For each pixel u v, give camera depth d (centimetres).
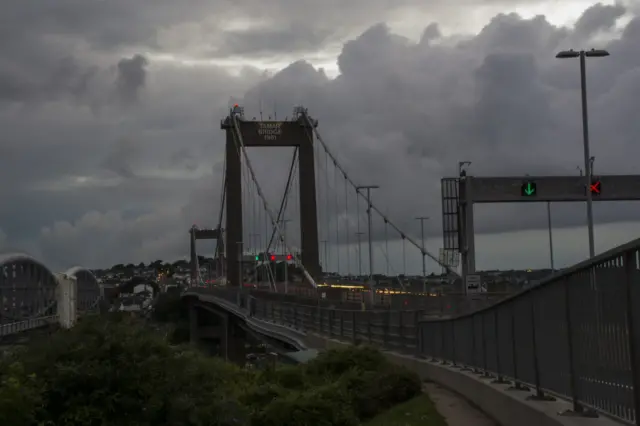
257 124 12138
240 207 12306
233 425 1091
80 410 937
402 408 1673
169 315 10738
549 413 1020
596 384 901
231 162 12262
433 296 4834
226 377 1258
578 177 4209
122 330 1058
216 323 10850
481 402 1498
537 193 4216
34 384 945
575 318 972
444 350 2078
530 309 1205
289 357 2848
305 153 11912
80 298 10275
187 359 1081
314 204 11731
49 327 1123
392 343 2659
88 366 973
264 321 5722
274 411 1419
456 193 4306
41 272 7912
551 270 4712
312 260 11550
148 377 1012
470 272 4250
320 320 3897
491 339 1532
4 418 865
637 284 767
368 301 6219
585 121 3822
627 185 4216
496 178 4266
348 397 1645
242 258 12038
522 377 1266
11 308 7175
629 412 802
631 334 782
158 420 998
